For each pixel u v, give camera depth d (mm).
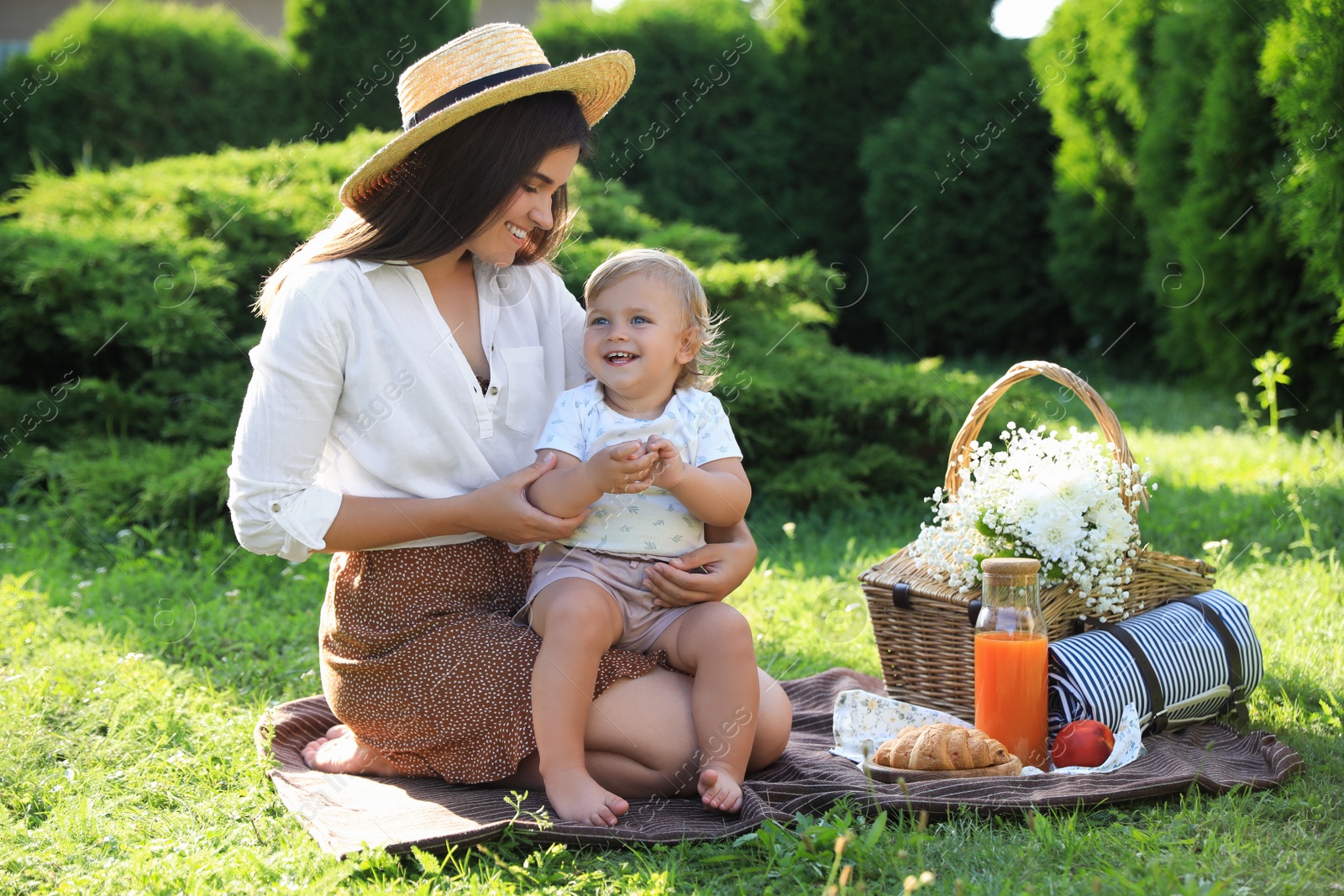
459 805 2213
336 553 2475
